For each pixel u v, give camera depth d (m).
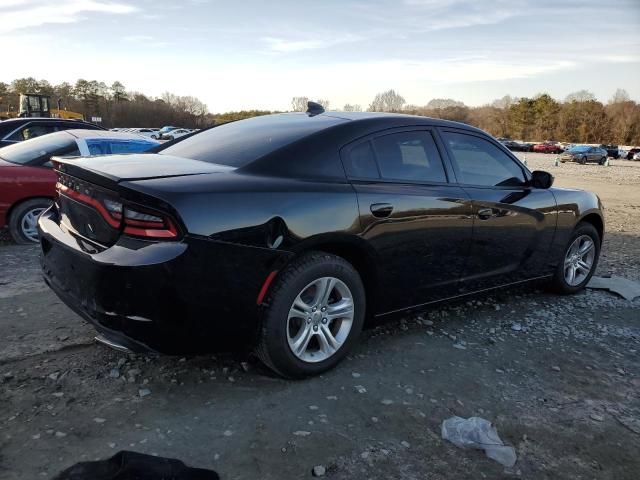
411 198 3.40
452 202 3.65
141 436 2.51
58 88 103.75
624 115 86.00
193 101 114.12
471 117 105.06
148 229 2.54
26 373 3.04
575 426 2.83
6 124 8.38
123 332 2.60
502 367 3.46
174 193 2.56
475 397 3.05
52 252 3.02
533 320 4.34
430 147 3.74
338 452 2.48
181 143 3.81
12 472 2.22
